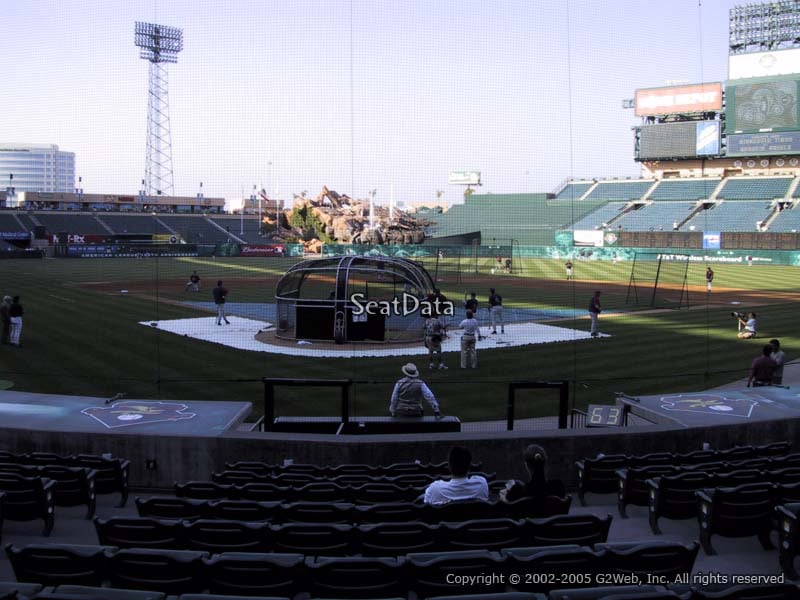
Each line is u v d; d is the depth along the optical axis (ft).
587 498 30.40
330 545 19.67
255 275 163.84
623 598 13.48
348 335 74.59
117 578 16.85
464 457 22.62
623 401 41.06
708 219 233.76
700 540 23.07
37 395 40.09
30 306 100.42
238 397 51.52
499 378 58.23
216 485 24.70
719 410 38.73
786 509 20.63
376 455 32.71
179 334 79.05
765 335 81.51
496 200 223.30
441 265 187.93
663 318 96.53
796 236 198.08
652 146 262.88
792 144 236.84
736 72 244.01
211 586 16.74
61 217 260.62
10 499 23.52
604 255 209.97
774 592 14.06
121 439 32.99
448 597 13.96
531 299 119.75
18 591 14.47
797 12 232.12
